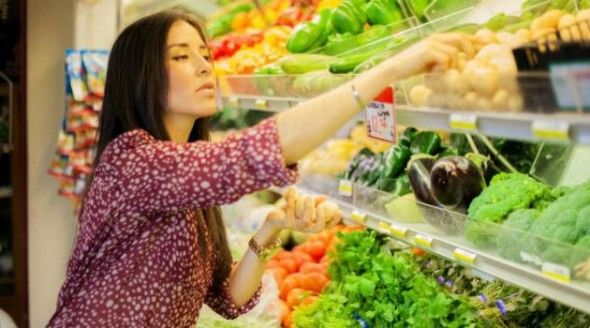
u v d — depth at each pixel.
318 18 2.40
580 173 1.84
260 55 2.82
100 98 3.46
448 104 1.36
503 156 2.05
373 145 2.69
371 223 2.06
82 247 1.55
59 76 4.07
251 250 1.85
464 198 1.85
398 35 1.91
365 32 2.16
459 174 1.85
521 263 1.49
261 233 1.84
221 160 1.32
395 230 1.90
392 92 1.54
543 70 1.20
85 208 1.59
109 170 1.46
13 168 4.20
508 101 1.21
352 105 1.29
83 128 3.48
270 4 3.12
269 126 1.31
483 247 1.62
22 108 4.15
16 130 4.16
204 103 1.60
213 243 1.82
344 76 1.85
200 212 1.70
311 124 1.29
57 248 4.21
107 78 1.64
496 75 1.21
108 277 1.53
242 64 2.79
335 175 2.56
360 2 2.29
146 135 1.50
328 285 2.38
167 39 1.59
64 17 4.02
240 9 3.22
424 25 1.83
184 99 1.59
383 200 2.01
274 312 2.44
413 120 1.49
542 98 1.13
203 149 1.36
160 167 1.37
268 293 2.50
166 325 1.58
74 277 1.57
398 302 1.90
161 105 1.60
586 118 1.05
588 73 1.02
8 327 2.18
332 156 2.73
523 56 1.24
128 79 1.59
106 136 1.65
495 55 1.30
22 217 4.26
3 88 4.16
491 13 1.75
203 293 1.74
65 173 3.71
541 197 1.70
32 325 4.25
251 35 2.97
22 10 4.00
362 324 1.94
